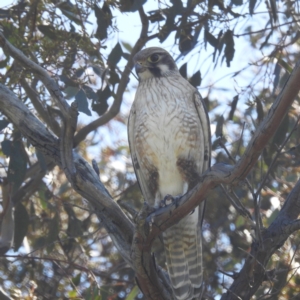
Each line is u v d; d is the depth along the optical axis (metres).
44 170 11.02
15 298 11.14
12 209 11.48
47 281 12.34
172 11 11.03
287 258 11.18
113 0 11.02
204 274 11.77
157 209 8.50
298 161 12.17
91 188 9.09
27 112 9.55
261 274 9.23
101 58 11.00
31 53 10.80
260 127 7.32
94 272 12.27
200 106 10.63
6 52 9.48
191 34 11.77
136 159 10.95
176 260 10.18
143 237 8.30
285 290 10.67
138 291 11.44
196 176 10.65
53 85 8.87
